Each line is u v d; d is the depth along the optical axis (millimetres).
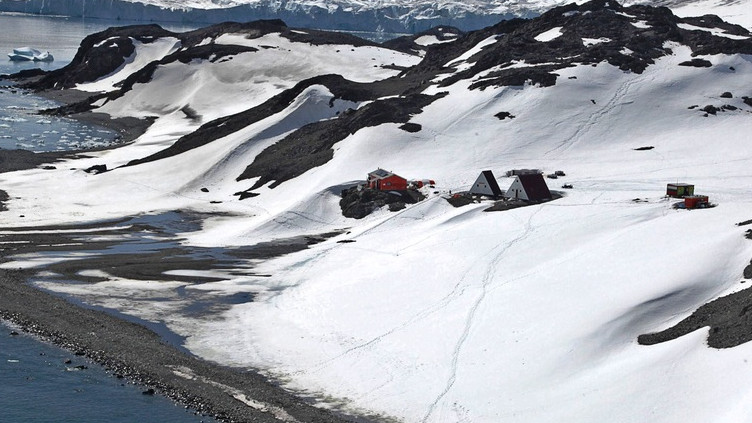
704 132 133875
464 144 131250
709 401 52562
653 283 69625
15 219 110688
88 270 87812
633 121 137625
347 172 123938
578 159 126250
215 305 78938
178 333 72062
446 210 105875
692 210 91625
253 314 76938
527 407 57438
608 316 66250
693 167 120188
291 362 66688
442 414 57719
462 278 80375
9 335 68062
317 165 129625
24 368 62281
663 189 108938
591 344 63438
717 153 126375
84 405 57219
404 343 69062
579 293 71500
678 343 59688
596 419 54469
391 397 60406
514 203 103688
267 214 114500
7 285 80625
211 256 95125
